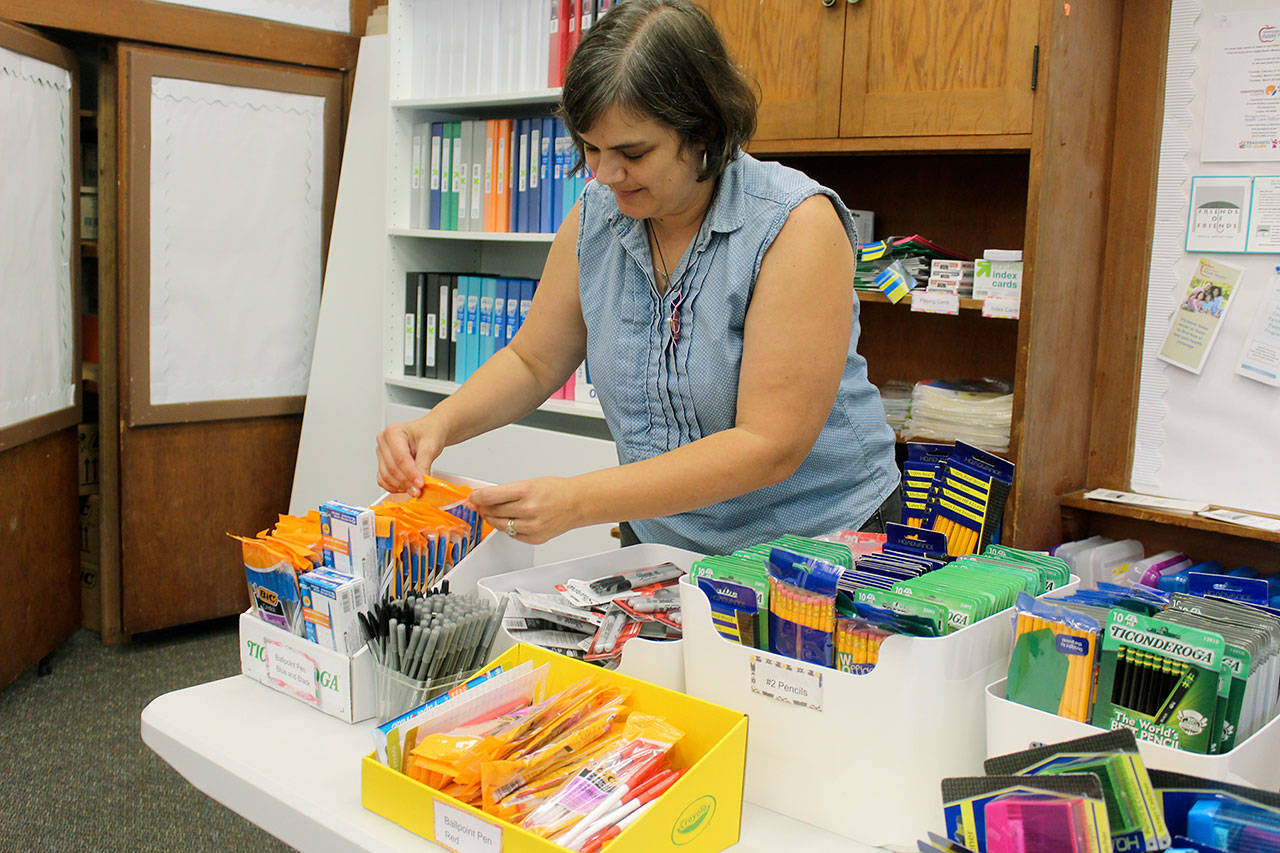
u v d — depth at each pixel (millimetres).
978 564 1143
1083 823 747
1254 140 2178
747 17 2459
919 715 938
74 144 3180
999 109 2115
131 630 3369
